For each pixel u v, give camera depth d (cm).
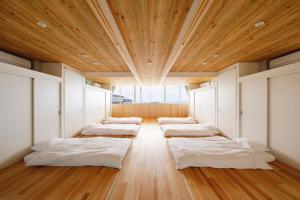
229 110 420
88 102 549
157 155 290
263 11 164
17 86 263
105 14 158
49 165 238
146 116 905
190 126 506
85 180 200
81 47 274
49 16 174
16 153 259
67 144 298
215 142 317
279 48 277
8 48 277
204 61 372
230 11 164
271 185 189
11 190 177
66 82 405
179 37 221
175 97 1028
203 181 198
